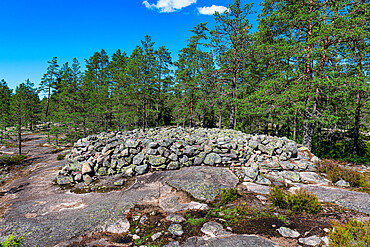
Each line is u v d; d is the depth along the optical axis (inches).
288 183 344.8
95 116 1451.8
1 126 1034.1
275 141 494.9
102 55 2091.5
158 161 433.1
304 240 174.6
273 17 633.6
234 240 183.8
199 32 1139.9
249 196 289.4
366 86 460.4
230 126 814.5
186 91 1026.1
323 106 715.4
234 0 713.0
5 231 244.5
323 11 548.7
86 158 481.4
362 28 451.5
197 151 459.2
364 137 977.5
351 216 215.6
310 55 533.6
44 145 1278.3
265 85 630.5
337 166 397.1
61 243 213.0
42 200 346.6
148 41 1225.4
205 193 307.1
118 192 355.6
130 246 200.2
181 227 220.2
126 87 1236.5
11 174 653.9
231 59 746.2
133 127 1362.0
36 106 1835.6
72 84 1247.5
